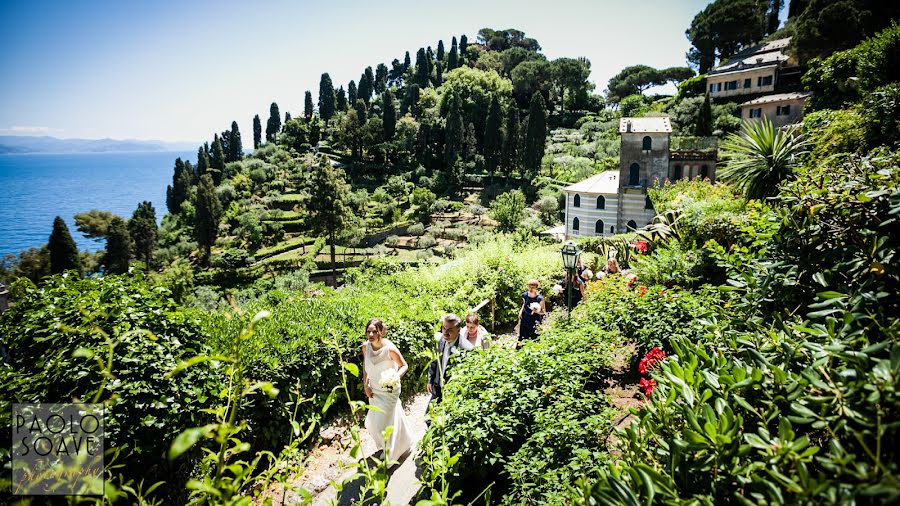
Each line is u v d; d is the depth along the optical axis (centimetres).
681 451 179
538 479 327
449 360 525
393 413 484
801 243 282
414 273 1014
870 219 251
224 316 595
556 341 532
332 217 6306
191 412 408
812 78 2409
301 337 545
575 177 6888
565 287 984
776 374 185
